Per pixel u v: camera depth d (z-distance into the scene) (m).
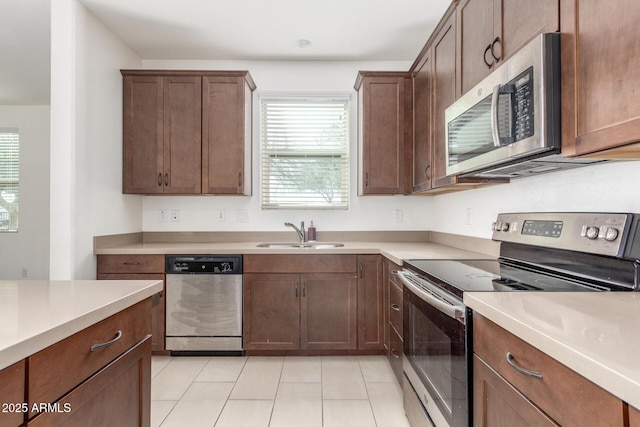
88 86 2.48
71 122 2.32
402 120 2.88
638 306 0.93
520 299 1.02
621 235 1.12
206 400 2.10
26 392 0.72
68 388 0.85
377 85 2.88
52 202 2.32
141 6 2.44
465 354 1.13
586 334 0.72
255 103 3.27
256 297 2.68
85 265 2.46
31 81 3.87
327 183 3.29
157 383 2.30
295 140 3.28
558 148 1.11
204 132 2.91
